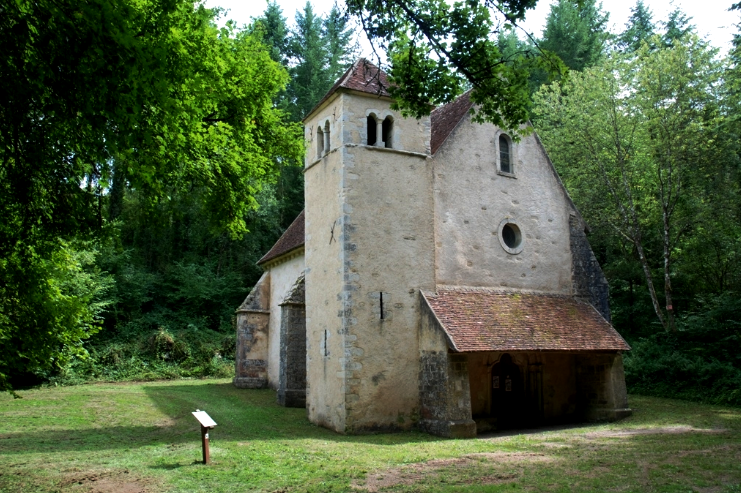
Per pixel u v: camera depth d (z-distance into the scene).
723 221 24.00
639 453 11.48
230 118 13.92
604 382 18.16
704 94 23.72
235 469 10.26
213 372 30.72
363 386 15.42
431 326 15.84
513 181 19.42
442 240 17.42
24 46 5.70
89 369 28.59
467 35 10.45
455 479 9.37
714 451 11.54
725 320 22.94
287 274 24.62
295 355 20.31
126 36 5.70
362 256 16.02
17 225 8.05
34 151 6.50
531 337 16.45
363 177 16.48
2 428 14.62
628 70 25.92
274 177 16.17
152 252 39.88
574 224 20.52
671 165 24.62
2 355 8.52
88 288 28.41
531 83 36.78
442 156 18.00
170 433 14.26
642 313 29.20
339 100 16.92
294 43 43.31
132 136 6.66
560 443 13.23
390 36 10.76
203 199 13.22
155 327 34.06
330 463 10.80
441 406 15.10
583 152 27.48
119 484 9.23
